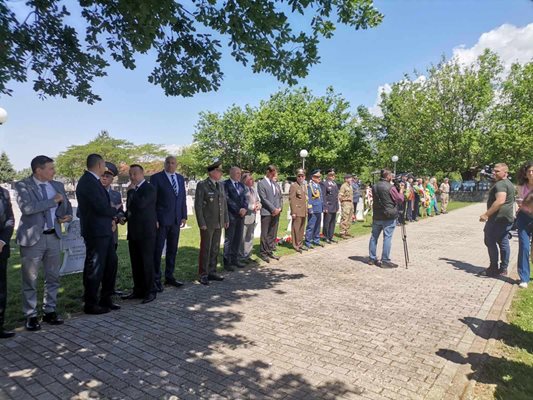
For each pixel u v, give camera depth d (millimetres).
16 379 3281
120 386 3184
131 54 5164
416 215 17266
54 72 5371
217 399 2994
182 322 4652
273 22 4285
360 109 48406
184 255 8672
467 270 7562
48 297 4551
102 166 5016
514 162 32781
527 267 6406
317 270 7445
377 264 7867
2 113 10078
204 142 50625
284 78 4871
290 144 38875
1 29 4582
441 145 35094
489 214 6918
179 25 4758
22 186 4285
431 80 36844
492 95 34844
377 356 3773
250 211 8125
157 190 6027
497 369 3539
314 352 3846
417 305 5371
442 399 3039
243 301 5488
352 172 41531
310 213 9867
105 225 4926
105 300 5090
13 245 9664
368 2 4652
